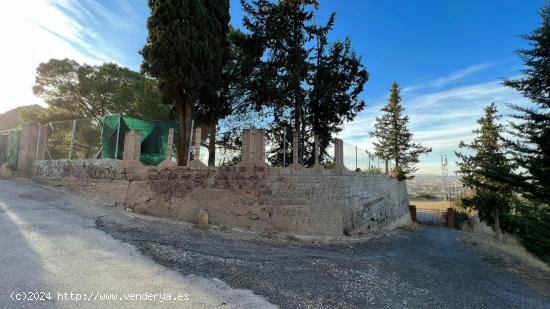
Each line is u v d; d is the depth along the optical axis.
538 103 17.69
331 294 4.88
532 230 20.48
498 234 22.77
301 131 15.48
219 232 8.56
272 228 9.46
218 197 9.76
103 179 11.54
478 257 12.82
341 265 6.80
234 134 16.47
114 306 3.69
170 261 5.62
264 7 15.88
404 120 28.36
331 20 15.69
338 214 10.99
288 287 4.94
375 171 18.98
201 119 14.97
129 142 11.18
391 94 29.06
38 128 15.16
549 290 8.36
